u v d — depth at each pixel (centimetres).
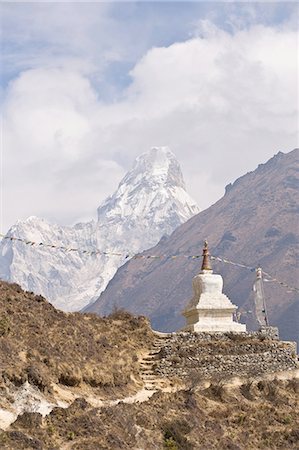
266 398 6956
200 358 7175
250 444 6050
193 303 8031
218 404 6588
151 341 7531
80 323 7175
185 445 5603
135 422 5644
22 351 5944
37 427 5041
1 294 6831
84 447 4991
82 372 6178
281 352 7488
